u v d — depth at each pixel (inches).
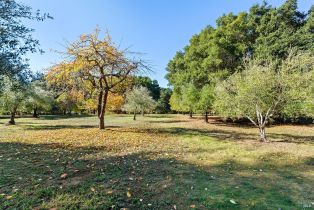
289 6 1082.7
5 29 271.6
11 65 279.9
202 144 468.4
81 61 602.9
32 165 272.1
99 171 252.5
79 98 745.6
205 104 1015.6
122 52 631.2
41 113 2406.5
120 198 180.4
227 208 166.7
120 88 756.6
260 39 1088.2
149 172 254.1
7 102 901.8
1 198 174.9
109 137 535.8
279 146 452.4
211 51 1115.3
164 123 1082.7
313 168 284.5
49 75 604.4
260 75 493.4
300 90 471.2
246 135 654.5
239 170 271.7
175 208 165.2
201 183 220.1
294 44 989.2
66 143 444.8
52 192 187.3
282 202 178.2
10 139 494.3
